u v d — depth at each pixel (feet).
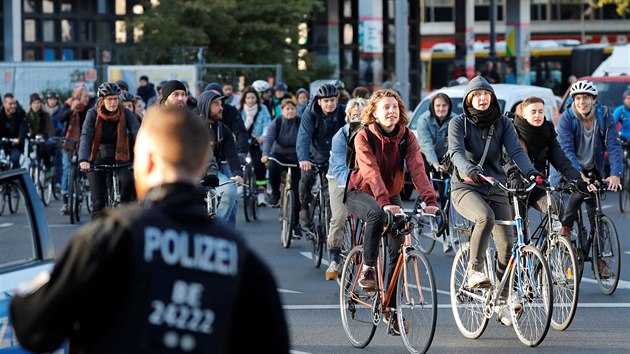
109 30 297.94
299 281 85.25
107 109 91.45
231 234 25.27
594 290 81.15
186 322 24.17
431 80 380.99
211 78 204.44
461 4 316.19
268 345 25.20
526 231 67.21
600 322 69.36
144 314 23.95
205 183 72.23
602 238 78.89
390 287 59.31
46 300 23.81
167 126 25.41
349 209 61.31
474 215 62.39
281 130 106.11
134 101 122.01
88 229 24.36
